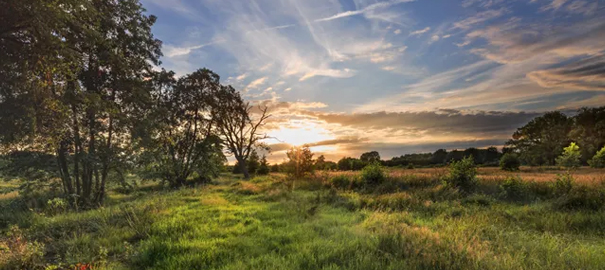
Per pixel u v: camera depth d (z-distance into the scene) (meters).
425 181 16.34
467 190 13.65
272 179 26.92
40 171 18.88
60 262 5.46
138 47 21.86
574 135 65.75
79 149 19.34
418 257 4.69
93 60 18.98
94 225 8.16
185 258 5.11
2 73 13.08
